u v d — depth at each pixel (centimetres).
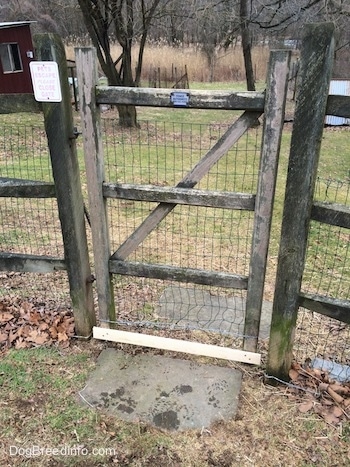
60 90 234
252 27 1306
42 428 235
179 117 1191
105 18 959
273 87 206
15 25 927
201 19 1077
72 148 254
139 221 507
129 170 690
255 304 261
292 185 218
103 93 233
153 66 1780
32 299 344
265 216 235
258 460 218
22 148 797
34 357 283
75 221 266
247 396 256
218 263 416
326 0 849
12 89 980
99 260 278
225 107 220
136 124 1023
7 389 259
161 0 1130
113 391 259
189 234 477
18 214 515
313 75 195
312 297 238
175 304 347
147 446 225
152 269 273
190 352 284
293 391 258
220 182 646
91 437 230
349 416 240
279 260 235
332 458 219
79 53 226
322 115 201
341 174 762
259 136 954
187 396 255
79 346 296
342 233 476
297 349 293
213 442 227
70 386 262
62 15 1780
